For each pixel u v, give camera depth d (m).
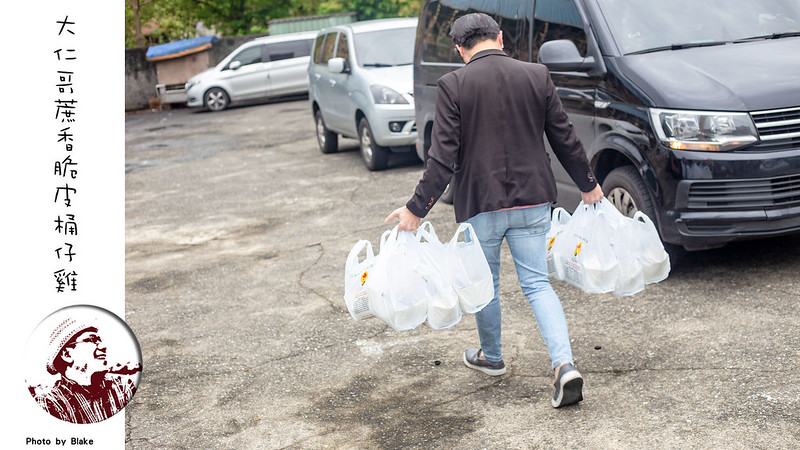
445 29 7.85
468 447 3.49
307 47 23.00
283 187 10.31
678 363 4.06
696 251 5.73
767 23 5.63
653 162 5.04
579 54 5.71
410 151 10.83
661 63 5.27
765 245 5.65
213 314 5.69
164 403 4.33
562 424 3.59
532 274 3.80
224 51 26.27
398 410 3.94
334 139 12.55
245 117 19.97
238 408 4.18
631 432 3.43
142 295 6.33
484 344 4.14
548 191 3.70
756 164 4.79
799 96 4.86
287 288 6.10
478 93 3.62
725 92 4.90
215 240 7.94
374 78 10.38
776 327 4.32
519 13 6.59
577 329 4.68
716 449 3.21
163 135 18.03
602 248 3.98
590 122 5.63
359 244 3.84
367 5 27.12
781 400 3.53
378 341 4.86
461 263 3.72
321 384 4.35
